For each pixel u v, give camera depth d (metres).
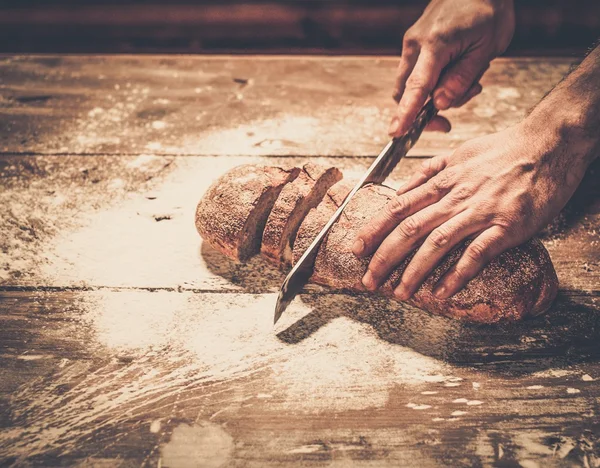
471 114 1.99
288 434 1.01
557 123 1.23
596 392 1.08
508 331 1.21
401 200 1.21
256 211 1.36
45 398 1.08
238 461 0.97
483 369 1.13
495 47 1.64
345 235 1.27
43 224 1.52
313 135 1.89
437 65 1.49
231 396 1.08
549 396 1.07
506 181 1.18
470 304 1.17
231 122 1.97
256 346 1.18
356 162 1.75
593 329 1.21
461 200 1.18
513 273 1.16
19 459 0.98
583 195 1.61
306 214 1.38
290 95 2.13
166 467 0.96
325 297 1.30
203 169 1.73
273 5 2.85
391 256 1.19
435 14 1.53
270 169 1.40
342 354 1.17
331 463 0.96
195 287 1.33
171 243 1.46
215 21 2.87
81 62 2.39
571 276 1.35
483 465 0.96
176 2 2.86
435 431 1.01
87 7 2.85
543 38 2.79
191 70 2.32
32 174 1.71
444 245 1.15
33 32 2.88
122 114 2.02
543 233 1.48
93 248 1.44
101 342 1.20
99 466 0.96
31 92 2.16
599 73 1.25
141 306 1.28
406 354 1.16
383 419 1.04
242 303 1.29
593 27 2.77
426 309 1.25
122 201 1.60
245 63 2.36
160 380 1.12
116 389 1.10
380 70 2.30
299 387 1.10
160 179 1.69
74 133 1.92
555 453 0.97
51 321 1.24
